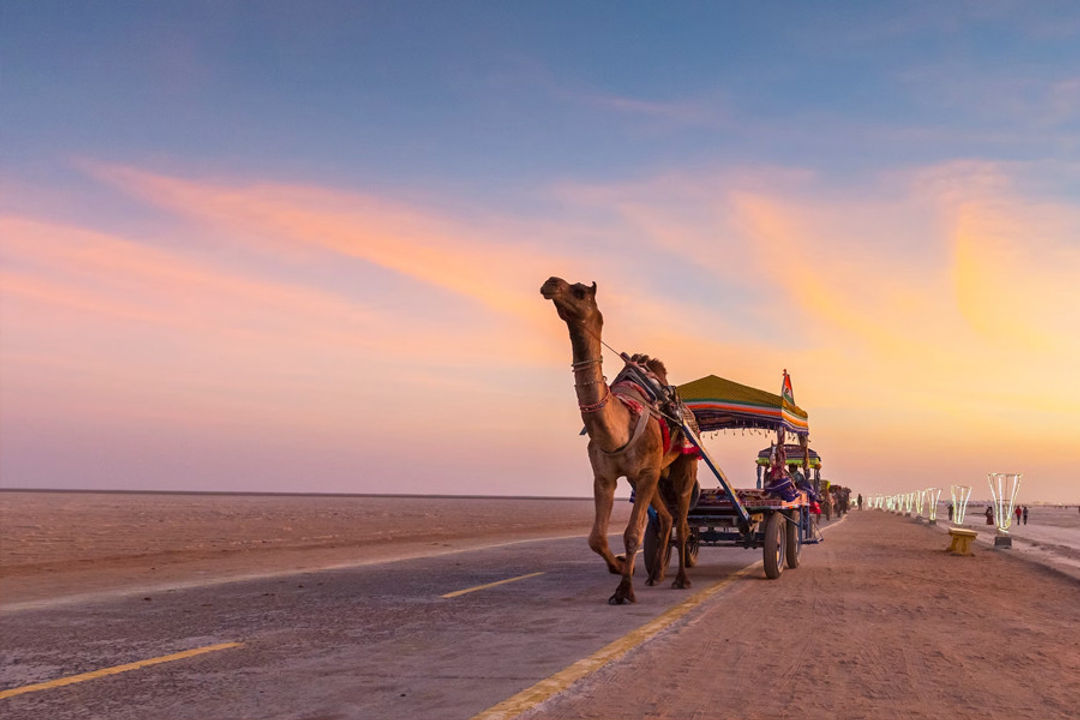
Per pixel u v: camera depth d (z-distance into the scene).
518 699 5.32
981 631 8.52
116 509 147.12
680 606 9.92
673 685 5.76
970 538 23.36
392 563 17.84
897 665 6.60
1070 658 7.12
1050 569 18.06
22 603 10.80
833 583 13.09
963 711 5.25
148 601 10.95
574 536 34.16
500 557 19.80
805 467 19.62
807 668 6.39
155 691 5.74
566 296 10.01
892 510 111.12
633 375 11.34
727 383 16.36
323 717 5.03
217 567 18.17
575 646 7.32
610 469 10.54
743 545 14.95
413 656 6.89
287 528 59.44
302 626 8.61
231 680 6.05
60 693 5.70
